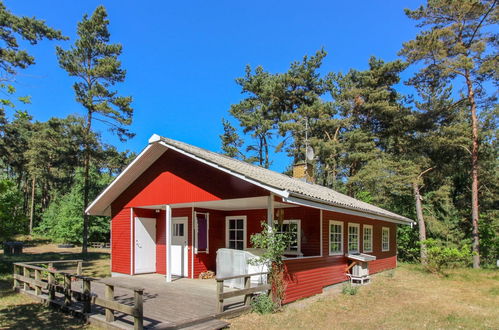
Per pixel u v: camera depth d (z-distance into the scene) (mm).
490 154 24062
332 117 27438
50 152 26781
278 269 8648
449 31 18109
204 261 12680
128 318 6891
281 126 26703
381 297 10609
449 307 9438
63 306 7824
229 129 32625
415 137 24484
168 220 11438
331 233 11992
